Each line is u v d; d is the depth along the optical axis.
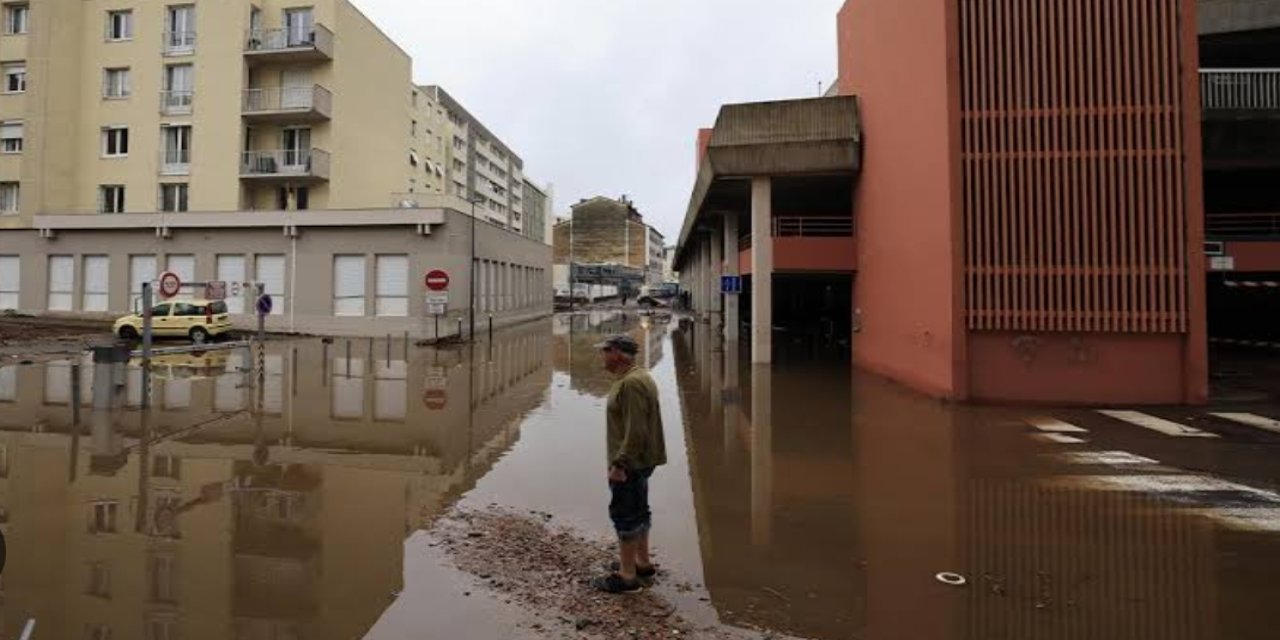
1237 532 5.68
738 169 18.52
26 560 4.88
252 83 30.88
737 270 25.38
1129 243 11.65
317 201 30.58
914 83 13.84
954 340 11.99
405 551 5.20
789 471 7.75
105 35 31.02
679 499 6.70
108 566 4.80
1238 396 12.38
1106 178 11.73
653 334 31.70
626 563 4.52
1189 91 11.55
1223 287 22.50
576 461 8.20
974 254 11.96
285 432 9.54
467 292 29.12
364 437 9.38
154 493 6.53
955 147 11.98
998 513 6.20
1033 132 11.88
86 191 30.91
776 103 18.53
